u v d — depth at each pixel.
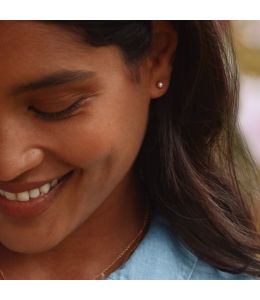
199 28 1.02
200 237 1.11
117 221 1.08
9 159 0.85
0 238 0.98
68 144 0.87
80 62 0.83
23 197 0.93
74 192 0.93
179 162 1.10
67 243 1.07
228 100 1.12
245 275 1.11
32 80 0.82
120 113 0.90
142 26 0.90
